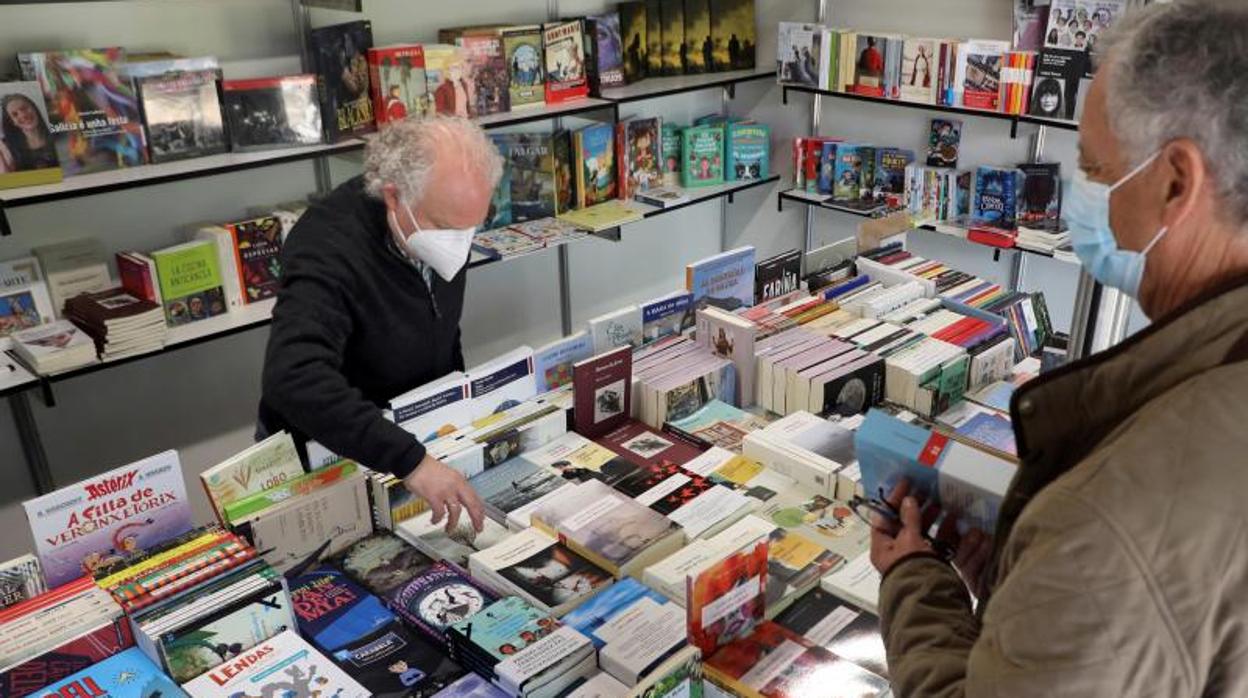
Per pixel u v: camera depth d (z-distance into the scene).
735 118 4.86
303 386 1.87
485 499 2.03
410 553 1.90
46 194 2.62
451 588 1.76
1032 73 3.55
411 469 1.85
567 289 4.57
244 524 1.77
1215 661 0.76
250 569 1.64
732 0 4.52
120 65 2.87
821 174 4.51
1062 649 0.77
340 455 1.90
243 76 3.36
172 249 3.04
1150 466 0.76
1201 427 0.76
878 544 1.26
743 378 2.47
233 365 3.56
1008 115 3.64
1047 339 2.85
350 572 1.84
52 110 2.76
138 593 1.58
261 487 1.85
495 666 1.49
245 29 3.32
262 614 1.59
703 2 4.46
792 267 2.95
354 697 1.48
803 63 4.27
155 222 3.27
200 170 2.92
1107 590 0.75
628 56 4.29
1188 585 0.74
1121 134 0.84
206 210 3.37
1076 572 0.76
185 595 1.58
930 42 3.81
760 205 5.05
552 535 1.87
